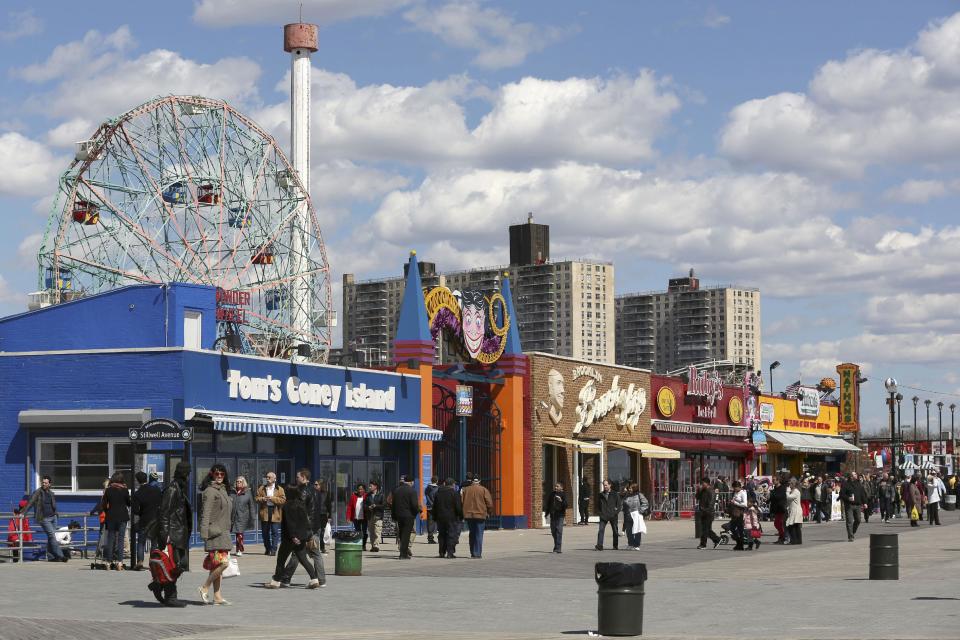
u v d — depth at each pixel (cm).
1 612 2047
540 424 5356
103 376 3691
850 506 4291
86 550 3312
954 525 5441
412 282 4788
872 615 1941
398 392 4619
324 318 10081
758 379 7606
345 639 1706
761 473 7719
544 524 5369
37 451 3722
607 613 1739
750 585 2538
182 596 2347
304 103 14688
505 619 1986
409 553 3381
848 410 9031
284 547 2505
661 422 6456
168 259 9056
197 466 3688
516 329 5297
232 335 7275
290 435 4031
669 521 6075
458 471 5025
